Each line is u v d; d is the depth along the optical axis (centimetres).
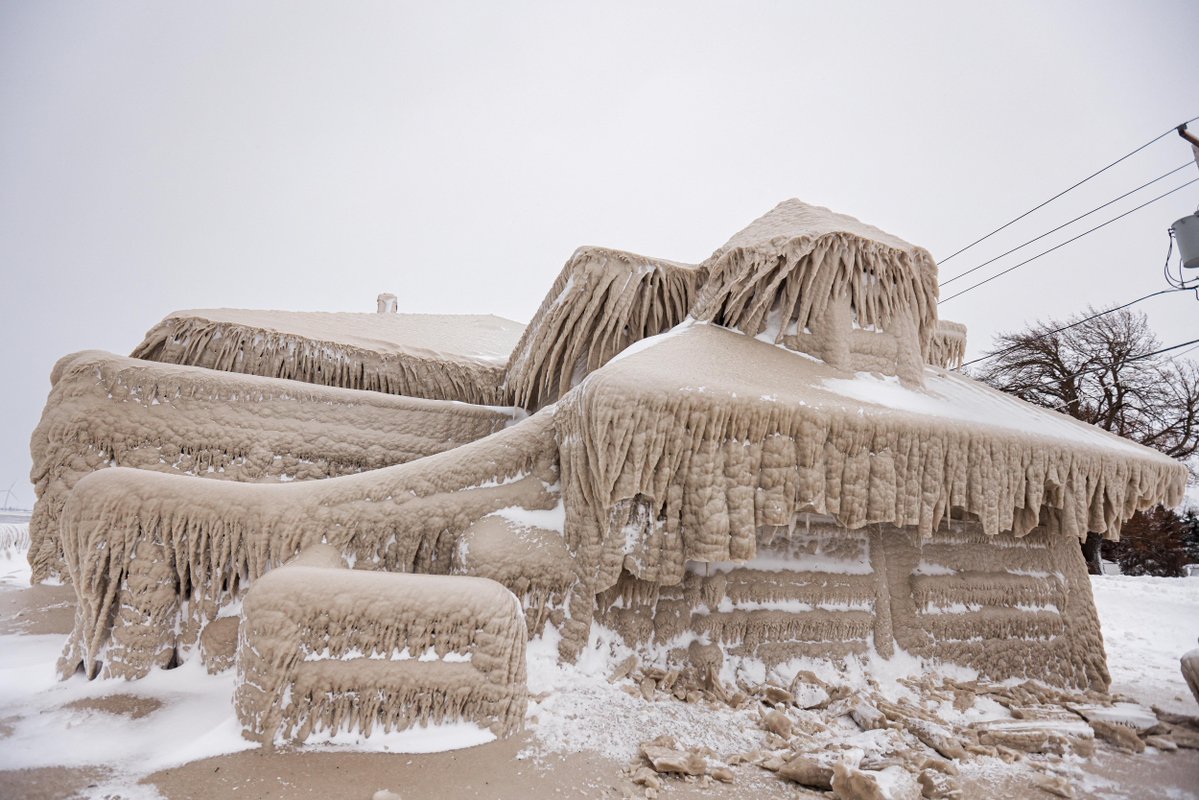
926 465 493
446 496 505
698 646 491
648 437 444
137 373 643
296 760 317
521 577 476
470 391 914
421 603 367
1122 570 2450
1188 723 461
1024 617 585
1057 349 2597
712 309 670
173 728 357
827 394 518
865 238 646
